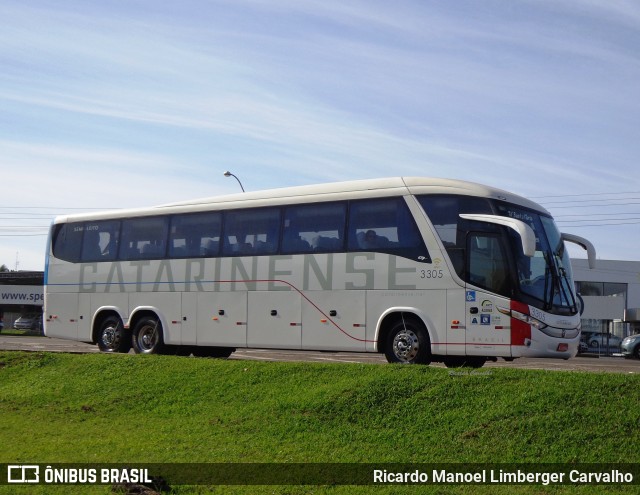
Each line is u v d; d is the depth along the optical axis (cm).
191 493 1031
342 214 1898
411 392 1389
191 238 2178
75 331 2388
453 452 1178
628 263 6581
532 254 1623
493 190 1752
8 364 2003
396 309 1777
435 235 1758
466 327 1698
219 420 1427
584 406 1219
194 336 2128
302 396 1470
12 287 7462
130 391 1680
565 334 1709
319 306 1900
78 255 2414
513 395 1296
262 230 2038
